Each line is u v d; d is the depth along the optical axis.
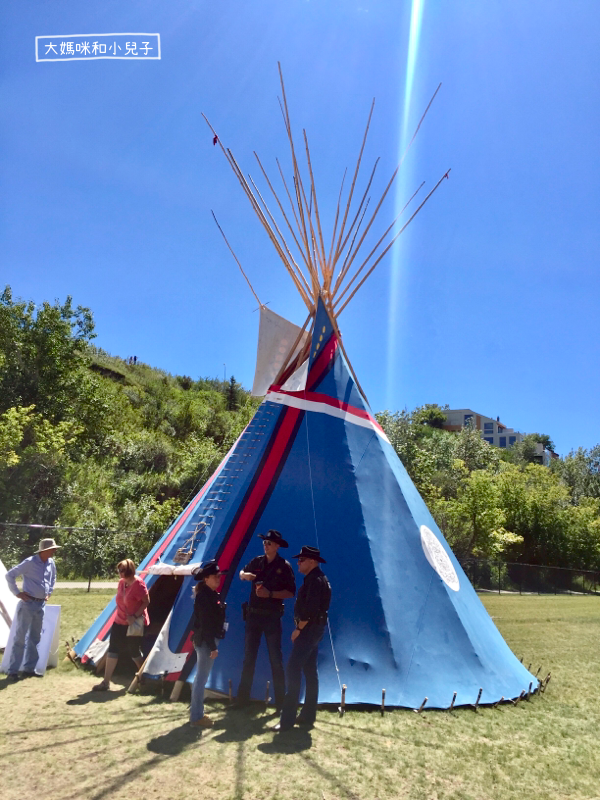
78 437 24.77
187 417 35.84
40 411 23.89
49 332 25.20
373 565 6.35
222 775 3.90
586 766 4.56
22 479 19.44
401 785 3.95
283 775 3.96
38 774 3.78
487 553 27.88
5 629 7.31
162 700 5.48
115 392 35.84
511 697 6.31
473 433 49.22
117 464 25.52
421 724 5.21
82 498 20.53
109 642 6.19
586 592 30.70
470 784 4.06
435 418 85.81
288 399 7.41
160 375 50.38
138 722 4.86
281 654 5.41
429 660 6.01
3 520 17.56
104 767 3.93
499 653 6.96
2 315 24.27
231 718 5.04
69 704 5.28
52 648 6.63
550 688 7.30
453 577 7.22
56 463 20.80
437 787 3.97
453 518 27.95
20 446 20.91
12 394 23.33
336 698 5.50
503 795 3.92
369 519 6.70
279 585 5.42
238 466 7.04
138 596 5.91
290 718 4.79
